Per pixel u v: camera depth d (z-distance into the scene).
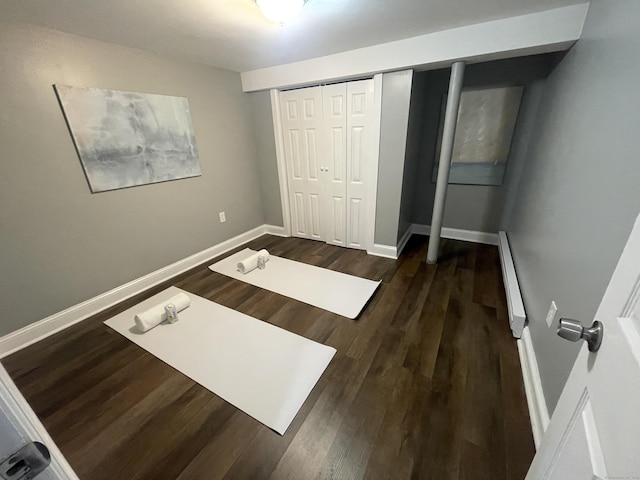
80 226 2.06
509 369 1.57
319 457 1.16
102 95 2.02
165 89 2.42
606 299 0.56
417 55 2.16
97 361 1.71
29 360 1.73
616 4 1.15
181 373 1.60
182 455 1.18
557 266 1.37
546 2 1.56
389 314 2.08
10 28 1.61
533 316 1.64
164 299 2.37
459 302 2.20
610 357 0.49
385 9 1.64
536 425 1.22
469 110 2.96
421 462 1.13
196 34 1.92
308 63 2.63
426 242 3.41
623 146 0.91
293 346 1.78
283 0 1.40
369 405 1.37
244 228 3.54
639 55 0.90
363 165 2.92
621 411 0.42
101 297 2.25
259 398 1.43
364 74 2.46
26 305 1.87
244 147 3.31
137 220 2.40
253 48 2.25
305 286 2.50
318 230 3.52
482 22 1.86
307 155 3.22
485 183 3.14
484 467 1.11
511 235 2.87
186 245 2.86
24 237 1.81
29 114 1.74
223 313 2.14
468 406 1.36
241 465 1.14
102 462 1.16
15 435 0.37
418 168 3.44
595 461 0.46
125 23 1.71
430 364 1.61
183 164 2.66
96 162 2.06
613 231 0.90
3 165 1.68
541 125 2.35
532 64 2.60
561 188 1.49
